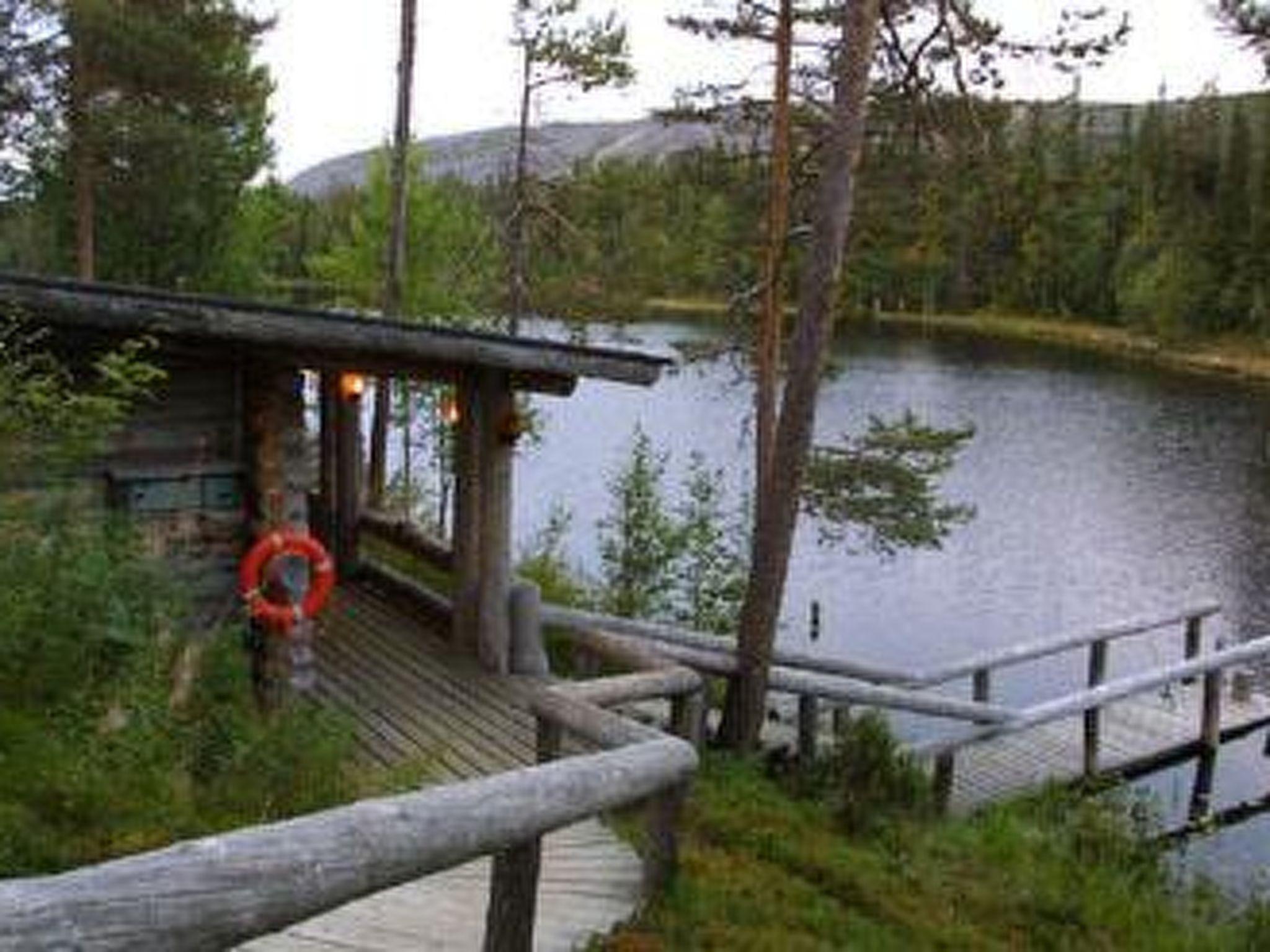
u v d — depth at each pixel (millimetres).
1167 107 105375
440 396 23672
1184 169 99438
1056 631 26578
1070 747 16688
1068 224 95438
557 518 27516
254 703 9055
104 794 6469
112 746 6844
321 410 15562
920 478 19656
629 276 26047
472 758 9570
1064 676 23078
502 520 11766
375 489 21812
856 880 8672
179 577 10344
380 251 33156
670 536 19562
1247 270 84500
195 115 31062
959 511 20172
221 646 9133
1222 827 15625
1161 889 11320
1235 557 33031
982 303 103625
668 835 7023
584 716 8023
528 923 5758
